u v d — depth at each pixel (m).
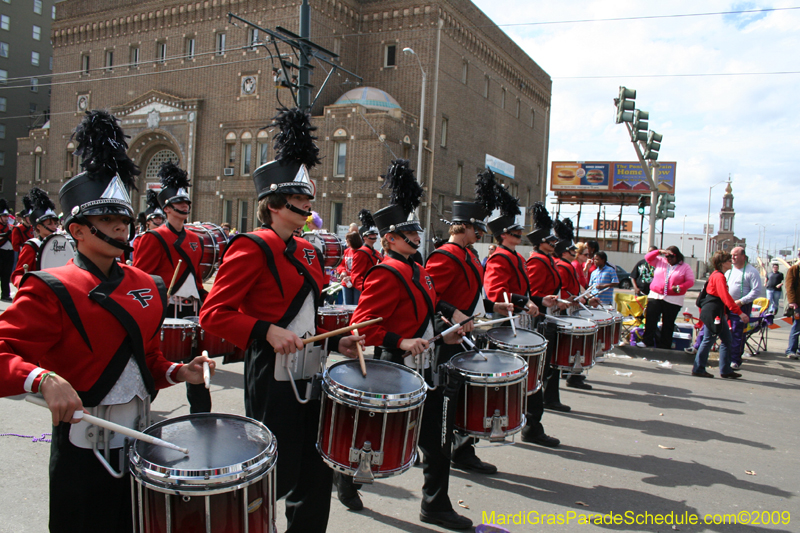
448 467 3.81
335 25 28.44
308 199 3.05
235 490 2.10
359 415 2.89
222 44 29.33
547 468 4.96
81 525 2.25
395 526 3.82
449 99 30.69
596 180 38.62
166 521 2.06
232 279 2.84
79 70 34.31
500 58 36.25
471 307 4.61
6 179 59.81
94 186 2.30
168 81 30.95
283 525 3.71
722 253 8.76
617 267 28.42
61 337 2.19
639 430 6.09
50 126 35.59
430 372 3.90
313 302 3.09
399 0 29.19
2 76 59.31
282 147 3.00
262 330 2.74
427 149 28.80
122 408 2.32
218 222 29.36
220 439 2.37
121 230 2.37
